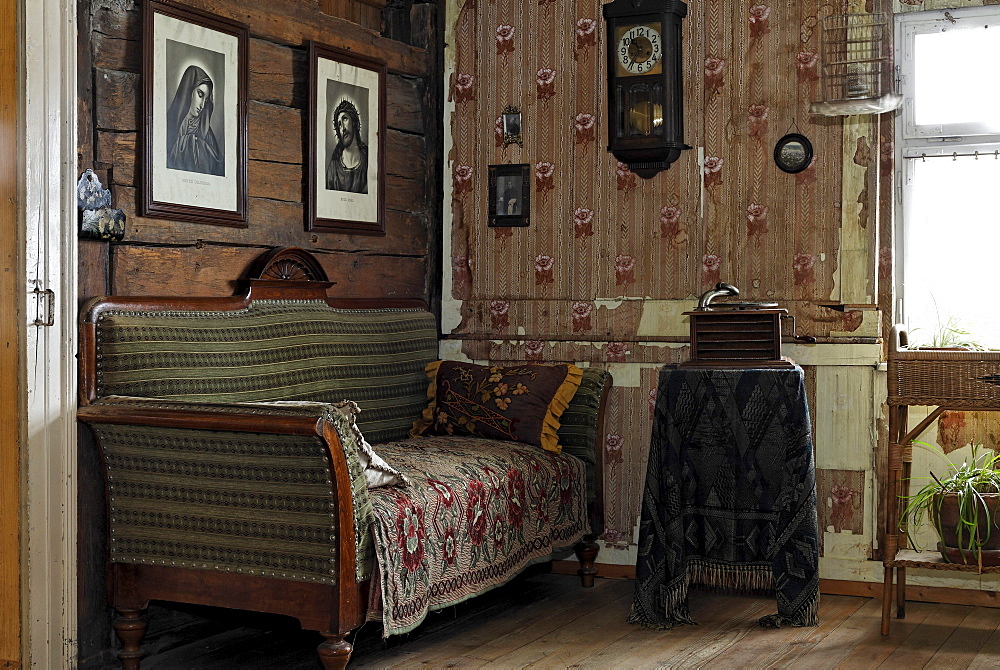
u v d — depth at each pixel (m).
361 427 4.70
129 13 3.89
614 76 5.21
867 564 4.89
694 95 5.18
